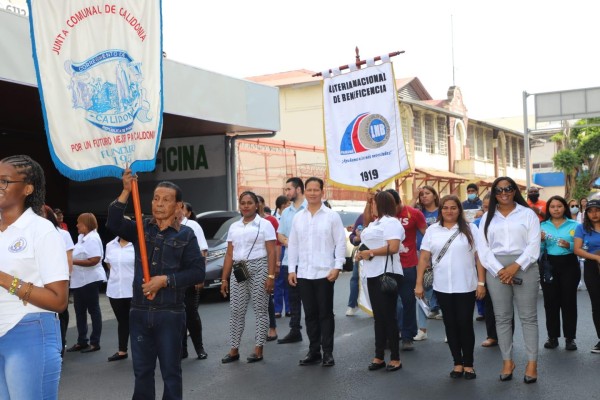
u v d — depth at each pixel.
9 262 3.96
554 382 6.95
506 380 7.06
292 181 10.61
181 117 15.88
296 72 38.00
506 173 47.78
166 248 5.17
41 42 5.36
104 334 10.66
